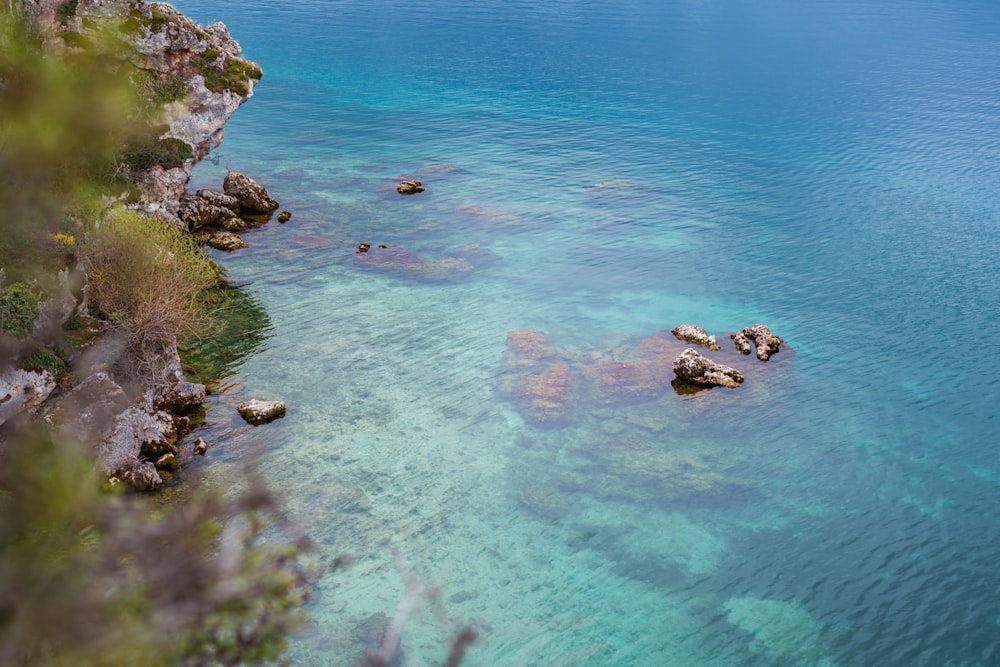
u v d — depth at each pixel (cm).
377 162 6888
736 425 3547
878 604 2667
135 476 2808
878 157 7450
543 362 3959
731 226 5838
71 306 2981
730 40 12900
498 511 2980
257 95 8844
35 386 2723
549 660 2391
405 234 5425
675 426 3519
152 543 793
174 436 3111
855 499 3147
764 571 2783
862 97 9519
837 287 4947
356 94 9044
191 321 3709
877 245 5569
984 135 8125
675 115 8669
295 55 10644
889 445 3469
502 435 3397
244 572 841
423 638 2423
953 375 4028
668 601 2638
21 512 737
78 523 766
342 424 3384
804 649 2484
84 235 3139
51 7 2630
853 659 2461
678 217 5966
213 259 4678
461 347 4062
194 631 805
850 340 4328
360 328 4175
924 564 2842
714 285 4925
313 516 2859
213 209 5175
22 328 2694
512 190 6372
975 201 6406
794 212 6128
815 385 3888
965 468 3344
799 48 12381
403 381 3731
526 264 5091
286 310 4303
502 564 2744
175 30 4525
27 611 686
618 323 4409
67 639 704
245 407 3344
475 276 4875
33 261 2788
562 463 3253
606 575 2727
